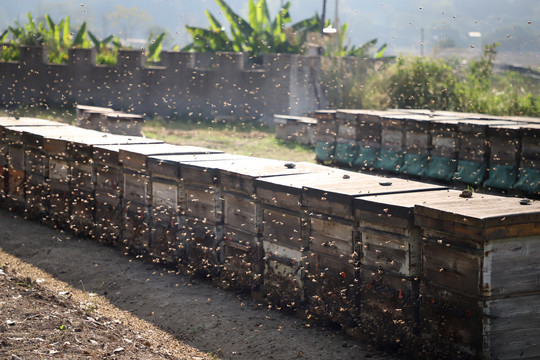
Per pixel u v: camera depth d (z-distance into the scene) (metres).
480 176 14.94
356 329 7.47
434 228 6.46
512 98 23.77
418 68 26.59
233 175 8.81
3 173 14.03
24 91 32.66
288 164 9.40
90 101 31.34
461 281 6.28
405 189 7.73
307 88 28.41
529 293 6.25
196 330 7.80
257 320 8.11
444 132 15.66
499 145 14.54
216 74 28.98
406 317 6.86
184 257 9.88
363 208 7.12
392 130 16.92
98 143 11.55
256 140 22.73
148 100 30.27
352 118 17.92
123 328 7.26
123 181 10.85
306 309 8.08
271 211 8.33
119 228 11.01
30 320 6.78
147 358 6.26
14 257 10.83
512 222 6.09
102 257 10.81
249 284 8.81
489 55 26.91
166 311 8.47
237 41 31.95
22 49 32.44
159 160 9.85
